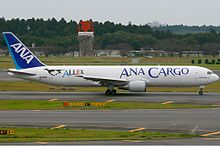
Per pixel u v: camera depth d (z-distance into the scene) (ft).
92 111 509.76
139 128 401.70
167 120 447.42
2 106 551.18
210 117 467.11
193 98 644.27
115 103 578.66
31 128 398.01
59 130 387.34
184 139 343.87
